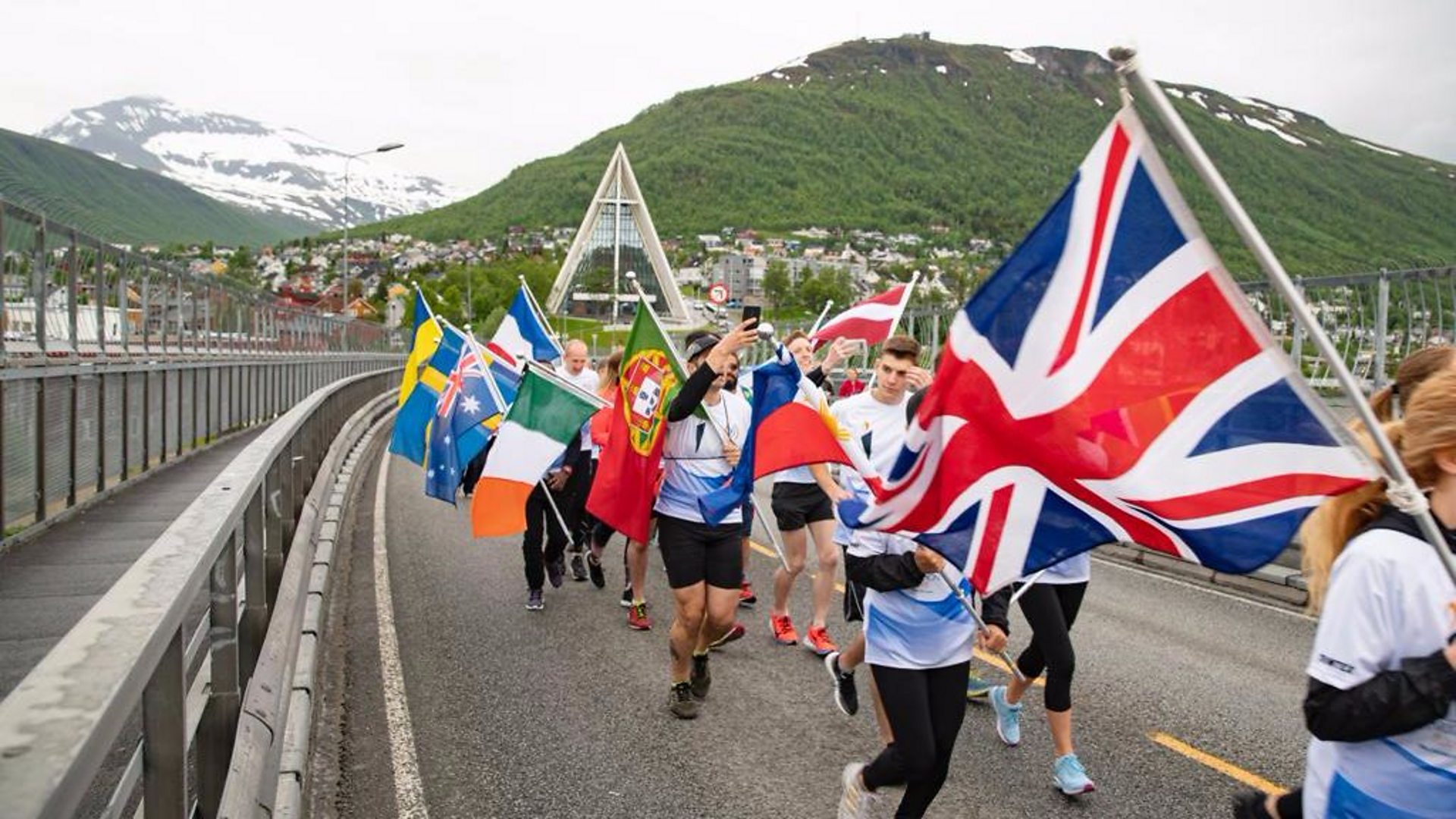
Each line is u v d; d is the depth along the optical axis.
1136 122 3.01
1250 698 6.46
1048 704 5.05
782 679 6.88
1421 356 3.69
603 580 9.59
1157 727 5.95
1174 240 3.03
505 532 8.24
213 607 3.25
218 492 3.21
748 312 5.69
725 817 4.75
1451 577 2.42
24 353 9.94
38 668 1.59
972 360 3.33
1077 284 3.17
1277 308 11.94
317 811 4.70
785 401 5.78
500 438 8.34
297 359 27.17
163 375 14.51
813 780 5.20
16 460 9.12
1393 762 2.53
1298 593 9.20
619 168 152.25
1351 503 2.79
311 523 8.12
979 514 3.42
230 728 3.27
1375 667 2.46
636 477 6.06
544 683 6.67
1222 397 3.00
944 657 4.10
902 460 3.47
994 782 5.17
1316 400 2.85
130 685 1.61
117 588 2.05
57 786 1.24
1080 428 3.19
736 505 5.78
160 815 2.26
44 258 10.75
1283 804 3.05
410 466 18.75
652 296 153.50
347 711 6.09
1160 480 3.09
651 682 6.75
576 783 5.11
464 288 129.88
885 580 4.04
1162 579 10.17
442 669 6.95
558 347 12.09
